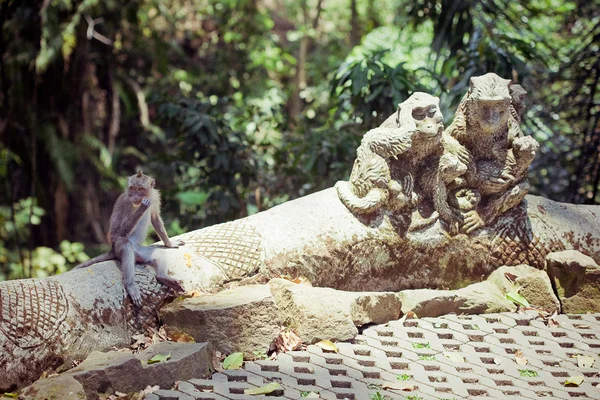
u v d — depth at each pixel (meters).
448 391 5.04
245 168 10.05
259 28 18.42
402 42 14.09
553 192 11.24
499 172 6.54
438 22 10.44
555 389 5.14
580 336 5.98
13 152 14.19
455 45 10.48
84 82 14.48
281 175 10.47
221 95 17.56
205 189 10.19
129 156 16.72
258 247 6.20
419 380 5.17
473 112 6.34
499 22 11.10
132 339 5.49
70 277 5.49
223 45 18.66
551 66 12.84
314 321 5.58
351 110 10.02
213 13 18.25
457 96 9.60
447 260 6.57
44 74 14.11
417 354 5.58
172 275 5.84
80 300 5.34
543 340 5.89
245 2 18.22
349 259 6.32
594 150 10.48
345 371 5.19
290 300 5.72
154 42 16.55
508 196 6.59
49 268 13.86
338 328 5.60
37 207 14.66
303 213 6.44
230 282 6.00
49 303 5.21
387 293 6.02
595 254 6.84
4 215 14.52
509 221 6.73
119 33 15.74
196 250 6.10
